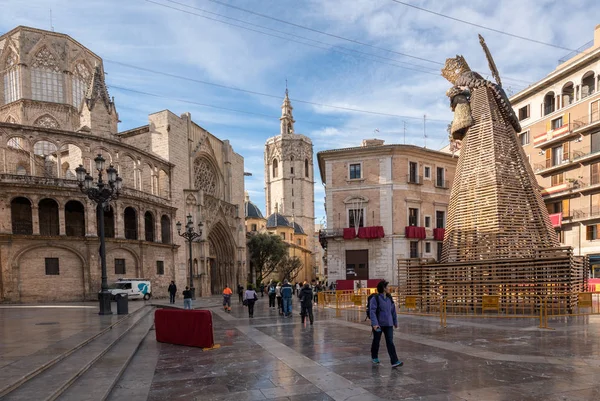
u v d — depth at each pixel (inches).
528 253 815.7
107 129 1777.8
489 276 815.7
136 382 316.8
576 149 1675.7
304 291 684.7
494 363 359.3
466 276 840.9
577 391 276.1
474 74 967.0
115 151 1596.9
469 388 285.1
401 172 1729.8
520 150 916.6
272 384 303.7
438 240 1780.3
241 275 2620.6
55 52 2154.3
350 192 1763.0
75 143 1496.1
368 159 1749.5
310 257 4690.0
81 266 1435.8
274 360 387.5
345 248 1739.7
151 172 1911.9
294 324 684.1
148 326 657.6
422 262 949.2
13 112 2071.9
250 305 848.9
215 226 2321.6
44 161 2012.8
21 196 1348.4
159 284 1731.1
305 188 4862.2
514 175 882.8
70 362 346.0
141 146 1984.5
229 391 287.9
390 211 1700.3
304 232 4692.4
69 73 2180.1
